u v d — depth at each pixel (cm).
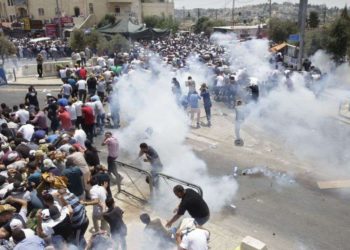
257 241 676
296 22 4334
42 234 599
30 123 1252
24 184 764
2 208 615
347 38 2791
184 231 590
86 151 962
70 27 6209
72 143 1045
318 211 917
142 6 8262
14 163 872
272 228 841
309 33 3111
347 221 872
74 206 665
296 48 3059
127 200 964
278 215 897
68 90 1841
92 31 3775
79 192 823
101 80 1927
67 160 866
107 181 796
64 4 6906
